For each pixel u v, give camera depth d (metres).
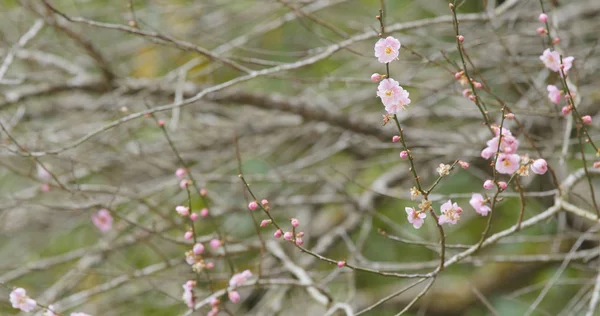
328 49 4.53
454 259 3.41
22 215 7.13
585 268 4.99
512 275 7.25
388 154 6.84
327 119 6.39
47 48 6.94
